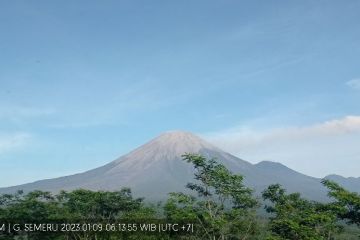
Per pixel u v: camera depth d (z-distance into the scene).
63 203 58.88
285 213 43.22
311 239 36.50
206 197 46.78
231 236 46.34
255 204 47.28
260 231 46.78
